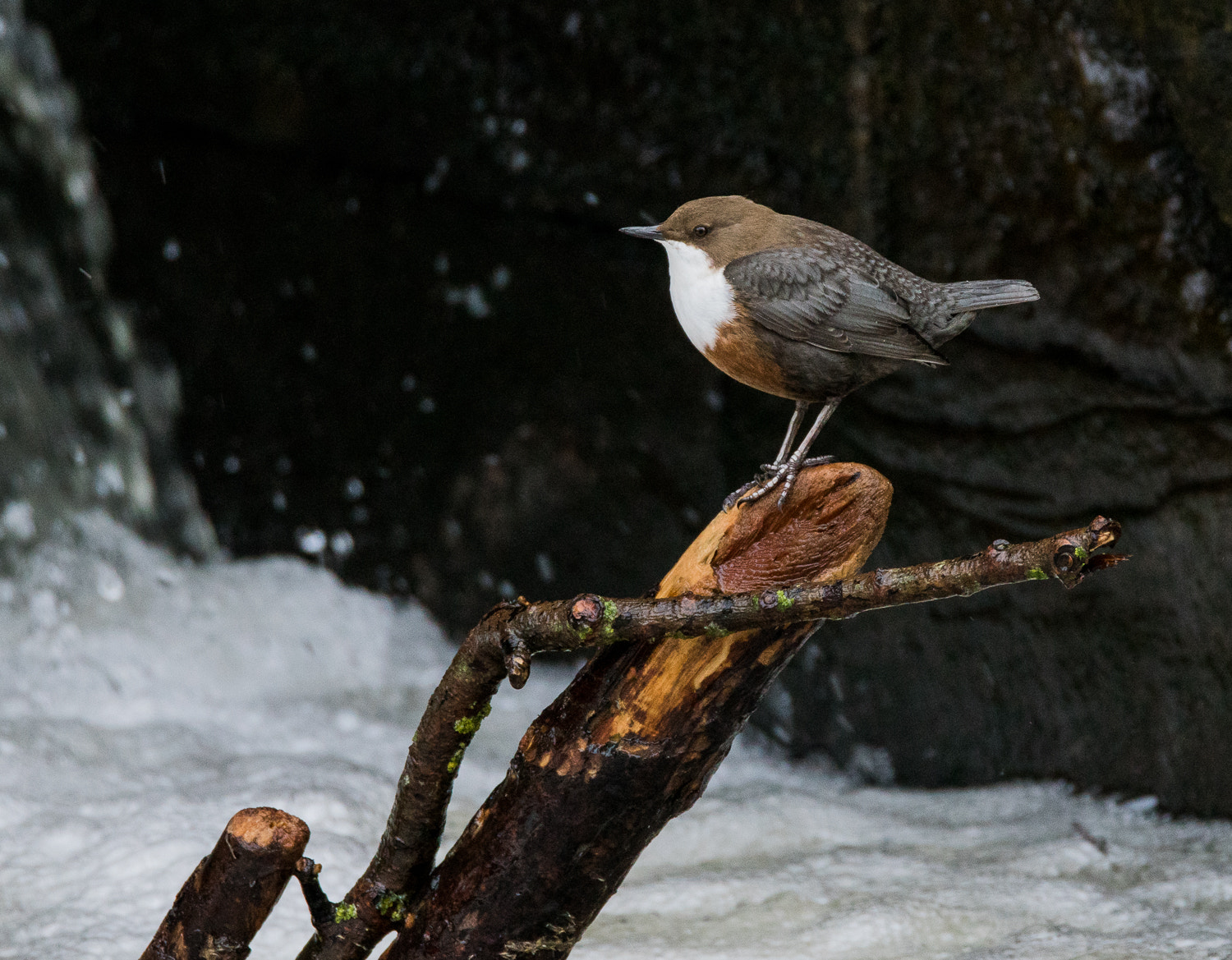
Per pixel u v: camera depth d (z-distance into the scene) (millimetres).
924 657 9469
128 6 11797
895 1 7977
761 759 10414
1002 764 9227
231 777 9055
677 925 7016
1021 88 7715
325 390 12398
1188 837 7988
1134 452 7988
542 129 10070
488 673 4426
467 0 10133
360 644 12305
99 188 12680
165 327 12984
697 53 8977
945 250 8227
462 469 11797
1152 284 7570
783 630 4250
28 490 13062
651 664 4344
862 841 8430
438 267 11258
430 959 4594
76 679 11320
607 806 4414
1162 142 7328
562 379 10898
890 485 4379
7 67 12477
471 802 9141
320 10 10906
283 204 11906
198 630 12211
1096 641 8570
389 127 10938
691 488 10305
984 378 8438
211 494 13406
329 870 7438
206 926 4254
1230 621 7824
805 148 8578
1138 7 7199
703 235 5957
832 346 5773
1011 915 6910
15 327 13203
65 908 7062
